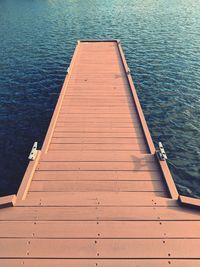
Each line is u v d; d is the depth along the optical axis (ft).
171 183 29.86
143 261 21.34
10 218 25.26
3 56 103.71
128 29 136.56
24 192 28.66
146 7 185.26
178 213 25.53
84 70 67.77
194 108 65.92
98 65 71.00
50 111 66.59
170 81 80.28
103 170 32.78
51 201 26.96
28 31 136.67
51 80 83.82
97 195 27.71
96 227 24.18
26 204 26.73
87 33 132.46
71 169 32.99
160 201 26.89
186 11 168.25
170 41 115.96
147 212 25.64
